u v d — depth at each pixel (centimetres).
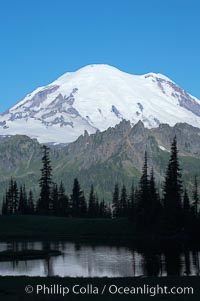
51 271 6512
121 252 8850
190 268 6575
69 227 13275
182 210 12150
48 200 15750
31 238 12144
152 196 12962
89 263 7319
